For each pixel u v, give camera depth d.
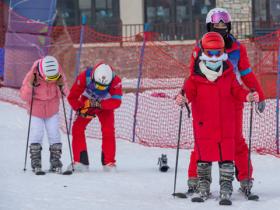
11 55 39.28
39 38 39.09
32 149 16.97
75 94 17.30
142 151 21.81
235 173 14.16
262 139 23.20
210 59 13.11
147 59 39.94
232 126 13.37
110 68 17.14
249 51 36.47
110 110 17.61
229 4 47.62
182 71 38.12
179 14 48.47
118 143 23.44
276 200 13.62
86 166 17.56
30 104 17.19
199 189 13.66
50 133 17.20
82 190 14.73
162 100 31.50
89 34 45.22
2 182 15.68
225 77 13.32
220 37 13.27
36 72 16.92
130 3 48.31
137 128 26.20
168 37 47.69
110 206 13.04
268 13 47.75
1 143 22.84
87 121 17.59
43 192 14.43
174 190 14.03
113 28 48.12
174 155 20.91
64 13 48.47
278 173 17.33
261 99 13.76
